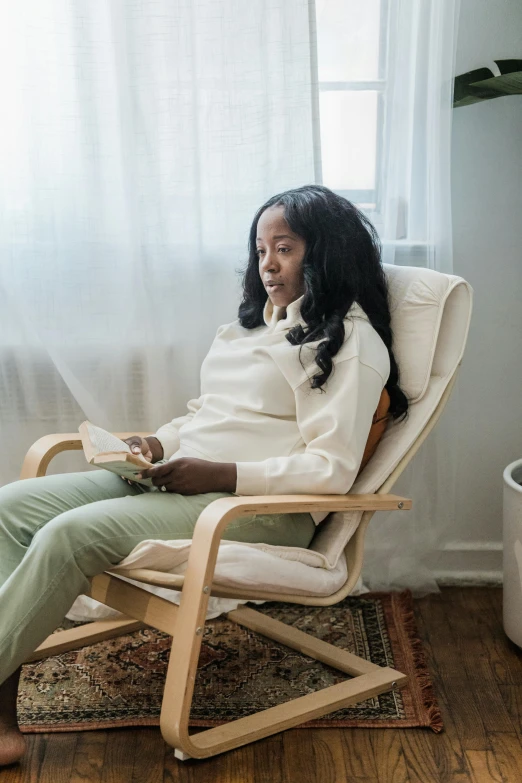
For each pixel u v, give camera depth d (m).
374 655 2.01
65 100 2.11
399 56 2.14
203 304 2.24
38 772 1.56
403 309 1.84
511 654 2.04
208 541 1.47
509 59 2.21
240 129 2.14
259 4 2.08
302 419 1.72
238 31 2.09
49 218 2.14
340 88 2.22
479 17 2.22
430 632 2.16
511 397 2.39
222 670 1.94
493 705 1.82
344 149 2.25
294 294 1.85
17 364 2.22
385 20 2.18
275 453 1.76
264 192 2.16
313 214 1.80
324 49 2.21
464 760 1.62
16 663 1.50
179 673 1.49
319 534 1.82
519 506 1.94
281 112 2.13
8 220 2.14
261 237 1.84
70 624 2.15
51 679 1.88
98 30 2.08
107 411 2.26
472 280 2.33
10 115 2.11
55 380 2.26
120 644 2.05
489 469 2.42
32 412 2.26
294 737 1.69
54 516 1.73
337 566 1.74
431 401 1.80
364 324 1.74
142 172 2.12
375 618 2.21
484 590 2.41
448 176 2.15
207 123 2.15
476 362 2.37
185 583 1.49
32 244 2.16
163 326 2.22
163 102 2.11
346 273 1.78
